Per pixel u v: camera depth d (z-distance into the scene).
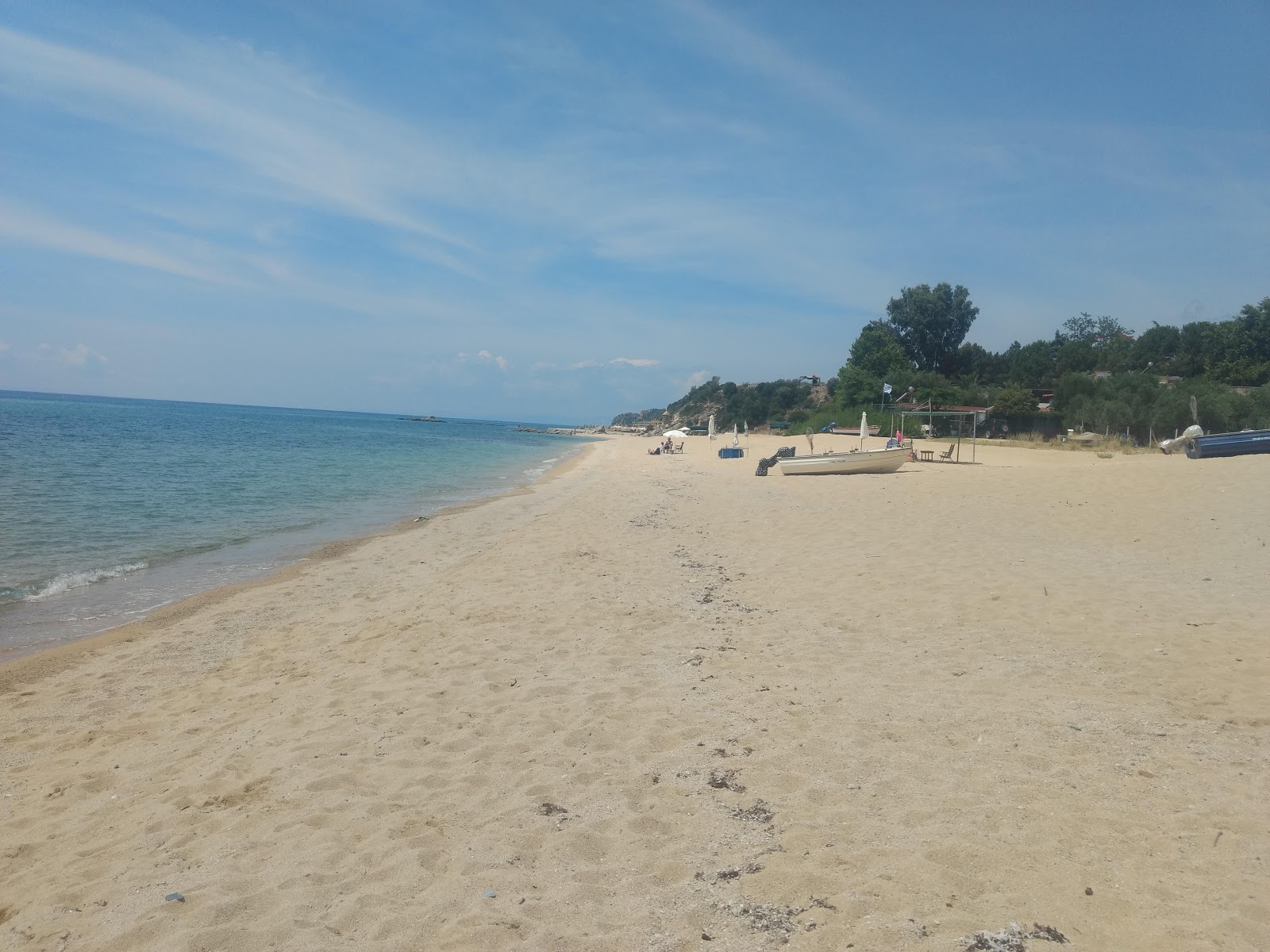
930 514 14.95
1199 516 12.86
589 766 4.79
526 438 103.25
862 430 29.12
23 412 79.44
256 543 14.66
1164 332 64.38
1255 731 4.80
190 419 91.44
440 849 3.89
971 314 77.62
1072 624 7.33
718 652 7.00
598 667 6.71
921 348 77.56
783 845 3.73
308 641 8.21
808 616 8.02
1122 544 11.37
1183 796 3.97
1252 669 5.90
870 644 7.00
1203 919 2.96
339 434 72.50
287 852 3.91
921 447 39.00
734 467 33.81
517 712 5.72
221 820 4.30
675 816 4.12
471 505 21.31
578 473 34.16
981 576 9.45
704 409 122.31
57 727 6.04
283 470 30.33
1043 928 2.95
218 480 25.11
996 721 5.08
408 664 7.05
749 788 4.36
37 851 4.11
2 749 5.62
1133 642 6.74
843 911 3.16
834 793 4.21
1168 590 8.53
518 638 7.70
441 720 5.63
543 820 4.14
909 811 3.95
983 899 3.17
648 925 3.19
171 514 17.83
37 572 11.81
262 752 5.23
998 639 7.00
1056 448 38.19
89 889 3.69
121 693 6.79
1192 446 22.98
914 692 5.71
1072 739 4.75
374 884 3.59
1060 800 3.98
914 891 3.25
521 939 3.12
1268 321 57.41
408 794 4.52
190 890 3.60
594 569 11.02
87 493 20.36
